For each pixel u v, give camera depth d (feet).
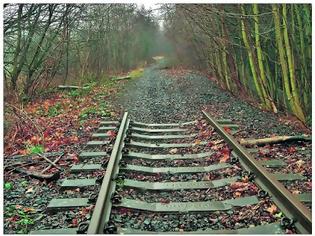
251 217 14.71
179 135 28.94
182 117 36.78
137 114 38.96
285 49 33.42
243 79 49.47
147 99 50.19
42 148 25.81
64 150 25.35
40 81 47.93
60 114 39.29
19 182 19.48
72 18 50.75
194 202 16.15
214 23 46.26
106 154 23.30
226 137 25.00
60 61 52.19
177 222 14.69
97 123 34.68
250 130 29.37
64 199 16.51
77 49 59.36
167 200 16.83
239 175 19.03
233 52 49.78
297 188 17.54
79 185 18.20
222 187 17.95
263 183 17.33
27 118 29.48
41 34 44.93
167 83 73.51
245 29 38.60
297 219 13.73
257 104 44.06
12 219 15.33
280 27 32.83
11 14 36.83
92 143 26.32
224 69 57.16
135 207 15.55
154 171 20.33
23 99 43.73
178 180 19.34
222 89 59.62
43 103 44.65
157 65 169.58
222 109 39.93
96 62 75.92
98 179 18.43
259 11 38.75
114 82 76.23
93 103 46.19
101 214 13.99
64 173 20.62
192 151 24.62
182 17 65.21
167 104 45.09
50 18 44.29
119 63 111.65
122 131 27.50
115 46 103.04
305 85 34.63
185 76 89.30
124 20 102.68
